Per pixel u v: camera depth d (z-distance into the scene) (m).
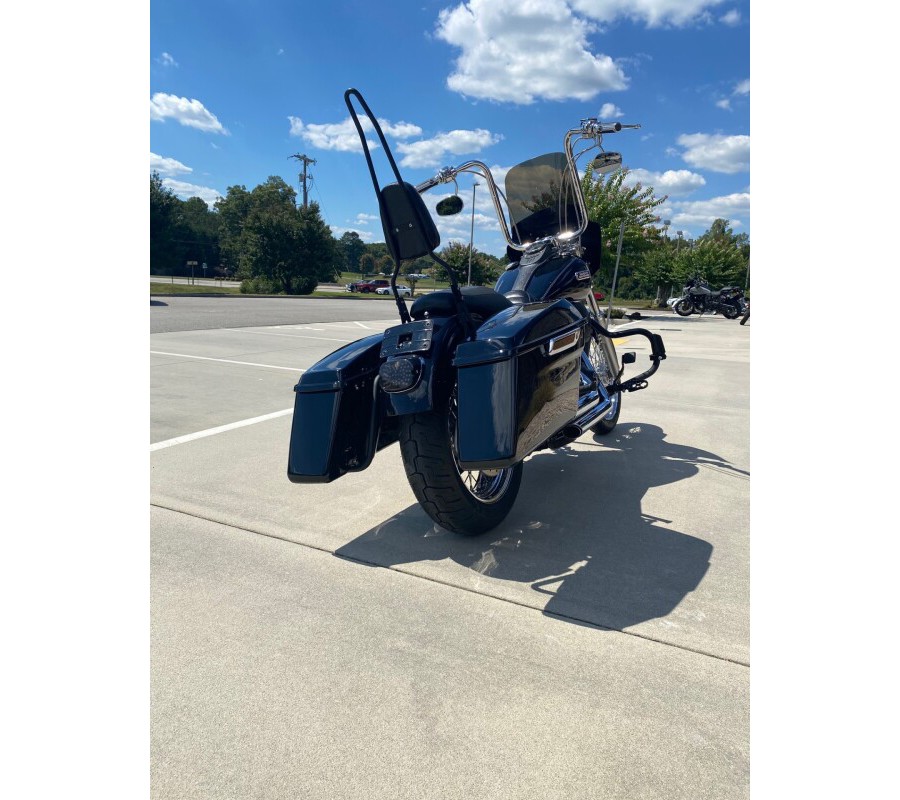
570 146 3.37
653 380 6.82
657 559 2.43
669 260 30.81
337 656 1.81
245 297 30.56
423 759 1.44
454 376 2.38
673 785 1.37
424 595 2.15
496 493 2.67
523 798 1.33
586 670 1.75
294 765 1.42
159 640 1.88
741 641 1.89
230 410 4.90
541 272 3.15
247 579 2.25
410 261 2.54
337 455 2.38
